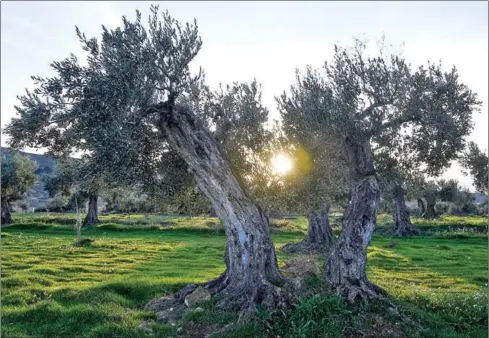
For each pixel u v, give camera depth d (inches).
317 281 561.9
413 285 737.6
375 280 775.1
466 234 1749.5
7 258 1000.2
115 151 458.9
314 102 575.2
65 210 3491.6
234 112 660.7
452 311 561.3
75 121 508.7
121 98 476.4
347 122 551.8
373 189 583.8
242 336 461.7
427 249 1357.0
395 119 588.1
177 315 535.8
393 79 573.0
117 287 657.6
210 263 997.8
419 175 684.1
